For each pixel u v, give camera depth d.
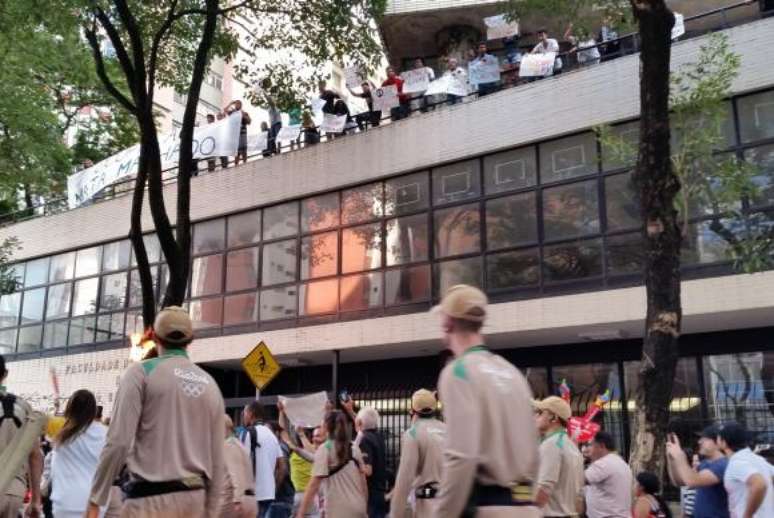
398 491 6.25
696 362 14.05
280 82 17.34
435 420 6.52
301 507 7.89
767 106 12.80
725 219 12.62
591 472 6.90
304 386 18.91
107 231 21.31
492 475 3.38
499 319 14.45
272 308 17.81
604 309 13.48
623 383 14.74
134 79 13.84
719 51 11.20
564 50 18.06
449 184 15.98
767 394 13.23
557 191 14.62
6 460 5.42
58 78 24.91
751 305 12.13
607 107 14.12
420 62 17.39
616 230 13.82
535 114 14.94
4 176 22.77
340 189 17.42
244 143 19.59
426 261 15.84
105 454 4.23
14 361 22.52
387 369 17.77
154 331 4.68
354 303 16.61
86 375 20.58
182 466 4.37
